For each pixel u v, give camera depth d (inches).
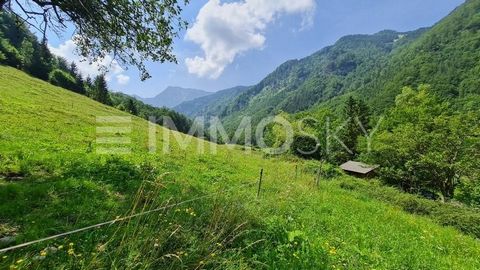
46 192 341.4
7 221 264.1
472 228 897.5
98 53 558.6
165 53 541.6
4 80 2006.6
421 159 1683.1
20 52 4033.0
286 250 303.3
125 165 561.3
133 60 537.0
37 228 251.8
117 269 201.5
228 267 239.8
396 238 472.4
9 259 199.5
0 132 676.1
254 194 527.5
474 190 1523.1
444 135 1641.2
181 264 222.7
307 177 1112.2
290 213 458.6
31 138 702.5
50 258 209.0
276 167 1310.3
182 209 333.7
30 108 1253.1
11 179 385.7
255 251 290.7
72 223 275.0
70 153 601.9
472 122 1619.1
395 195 1219.9
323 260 307.4
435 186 1761.8
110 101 4771.2
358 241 419.2
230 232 296.2
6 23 4069.9
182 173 653.9
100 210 313.9
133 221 273.9
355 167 2516.0
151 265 213.9
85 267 196.2
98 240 236.2
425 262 380.5
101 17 454.6
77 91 4461.1
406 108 2236.7
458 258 438.3
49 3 427.5
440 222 956.6
